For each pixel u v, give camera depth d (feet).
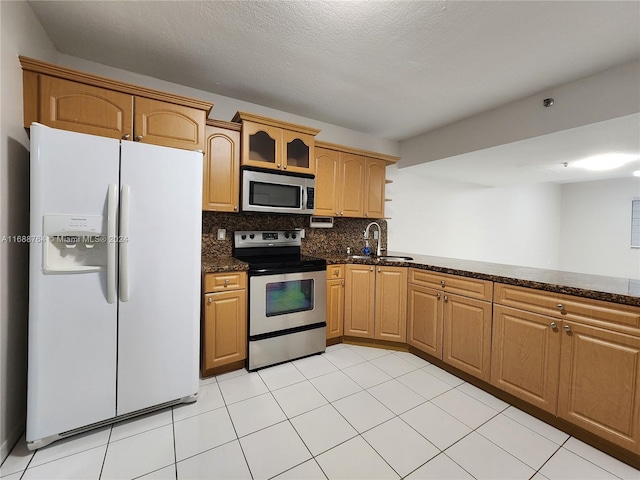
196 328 5.89
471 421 5.57
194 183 5.75
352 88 7.93
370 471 4.37
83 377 4.83
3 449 4.39
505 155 10.14
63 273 4.63
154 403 5.48
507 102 8.55
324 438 5.04
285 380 6.97
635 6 4.78
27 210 5.14
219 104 8.45
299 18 5.29
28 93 5.08
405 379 7.09
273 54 6.44
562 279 5.83
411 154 11.99
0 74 4.33
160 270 5.42
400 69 6.94
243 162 7.72
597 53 6.09
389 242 12.73
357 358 8.24
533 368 5.65
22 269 4.99
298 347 8.04
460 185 15.33
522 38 5.70
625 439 4.51
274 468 4.40
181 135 6.41
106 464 4.40
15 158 4.78
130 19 5.40
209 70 7.15
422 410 5.88
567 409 5.17
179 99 6.34
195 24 5.51
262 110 9.14
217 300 6.92
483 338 6.52
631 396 4.46
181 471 4.31
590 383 4.89
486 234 16.72
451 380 7.07
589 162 11.18
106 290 4.95
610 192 19.25
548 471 4.43
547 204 20.52
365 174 10.42
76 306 4.74
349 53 6.34
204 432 5.13
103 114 5.66
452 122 10.28
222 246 8.59
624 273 18.70
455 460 4.61
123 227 4.98
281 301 7.79
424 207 13.82
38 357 4.49
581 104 7.08
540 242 20.25
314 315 8.30
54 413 4.64
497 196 17.21
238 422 5.41
